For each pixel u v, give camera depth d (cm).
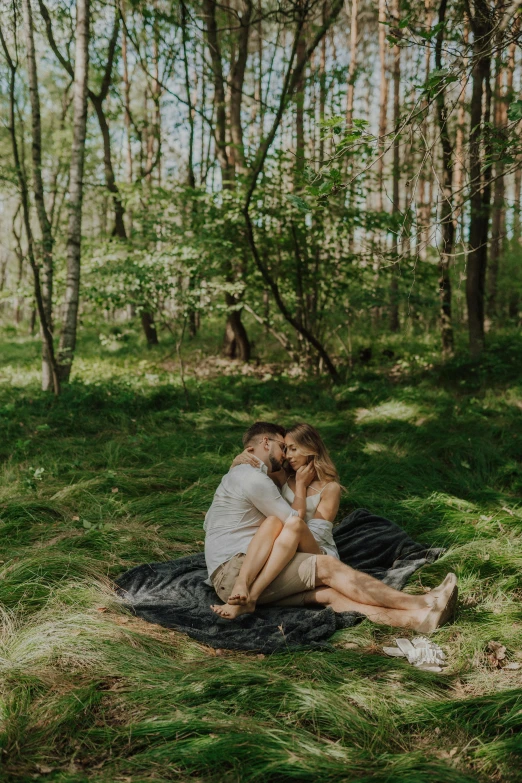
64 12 1047
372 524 448
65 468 591
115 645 296
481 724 249
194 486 543
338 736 245
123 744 237
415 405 792
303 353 1100
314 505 380
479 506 502
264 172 921
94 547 419
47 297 930
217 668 283
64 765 226
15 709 249
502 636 314
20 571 363
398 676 283
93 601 343
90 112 1716
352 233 963
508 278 1450
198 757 225
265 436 373
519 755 229
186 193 973
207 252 880
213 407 845
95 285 865
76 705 254
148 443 666
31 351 1579
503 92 951
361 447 653
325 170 292
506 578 373
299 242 994
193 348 1420
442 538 440
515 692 260
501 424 704
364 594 338
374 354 1191
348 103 1208
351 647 313
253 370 1169
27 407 809
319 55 1425
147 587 367
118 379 1026
